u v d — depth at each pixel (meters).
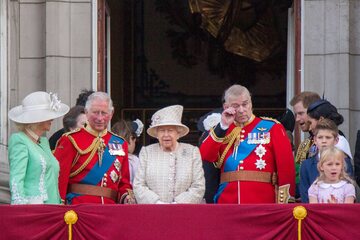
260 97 73.25
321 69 51.38
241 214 37.12
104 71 53.97
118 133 44.38
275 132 40.75
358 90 51.31
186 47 73.75
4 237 37.16
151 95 73.62
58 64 51.75
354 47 51.47
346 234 36.78
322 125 39.97
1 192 49.16
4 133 51.38
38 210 37.25
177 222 37.28
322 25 51.44
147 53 73.81
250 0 71.12
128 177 41.59
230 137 40.94
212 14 70.50
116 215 37.31
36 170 38.56
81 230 37.25
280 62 72.56
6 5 52.12
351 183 38.88
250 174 40.59
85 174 40.72
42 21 52.25
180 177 39.75
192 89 73.62
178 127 40.28
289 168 40.44
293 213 36.91
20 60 52.09
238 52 71.62
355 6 51.56
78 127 42.66
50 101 39.50
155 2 74.00
